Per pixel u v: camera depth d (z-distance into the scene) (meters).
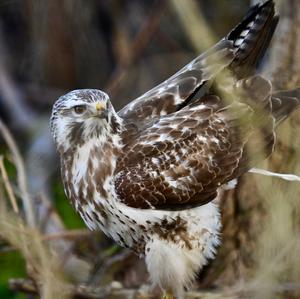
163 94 13.83
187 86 13.78
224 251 15.06
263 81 13.62
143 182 13.20
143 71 19.75
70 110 13.35
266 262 13.03
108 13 20.22
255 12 13.36
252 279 14.38
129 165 13.30
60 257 15.94
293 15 14.70
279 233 12.66
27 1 20.09
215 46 13.66
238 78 13.66
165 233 13.41
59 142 13.57
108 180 13.30
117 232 13.61
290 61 14.73
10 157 16.19
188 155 13.32
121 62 19.62
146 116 13.73
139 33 19.59
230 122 13.48
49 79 20.50
